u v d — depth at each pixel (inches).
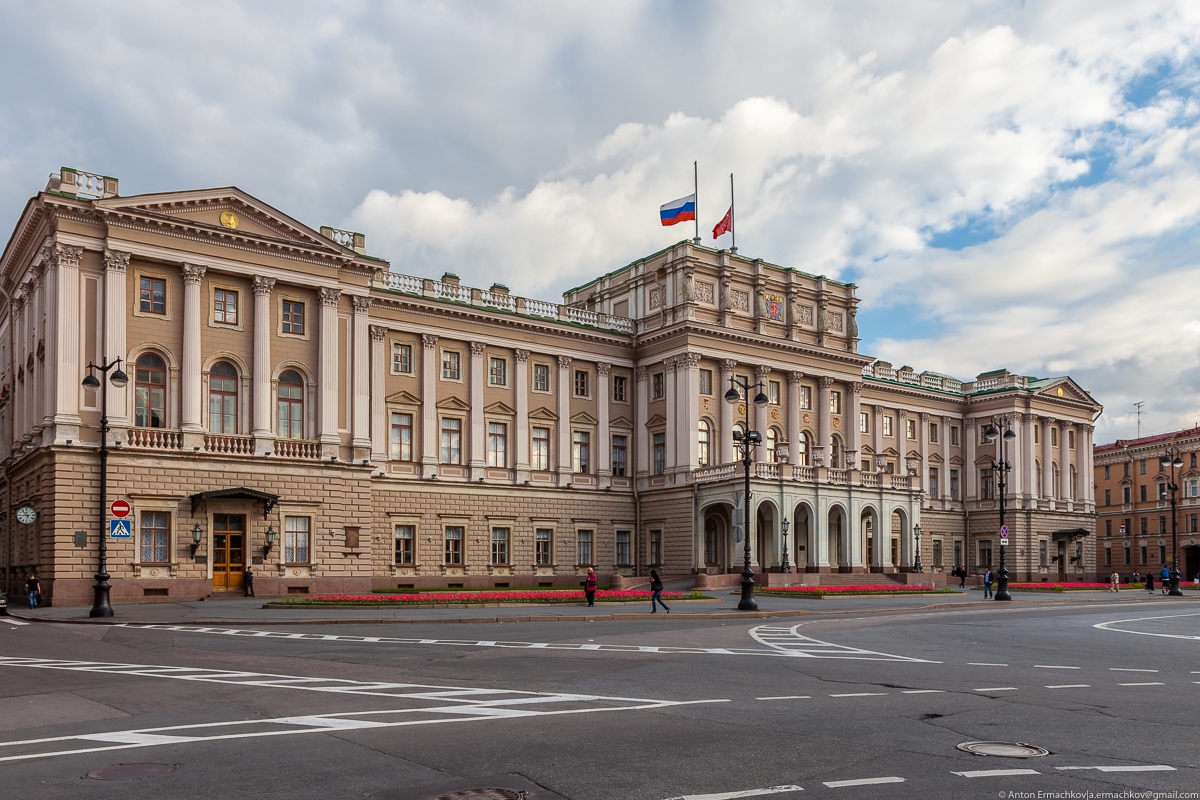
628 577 2679.6
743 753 449.1
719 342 2834.6
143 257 1959.9
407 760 434.3
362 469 2204.7
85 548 1839.3
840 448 3159.5
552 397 2787.9
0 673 781.3
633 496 2901.1
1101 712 569.6
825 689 670.5
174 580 1913.1
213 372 2054.6
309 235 2154.3
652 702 606.2
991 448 3858.3
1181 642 1103.6
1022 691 661.9
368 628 1277.1
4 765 432.5
